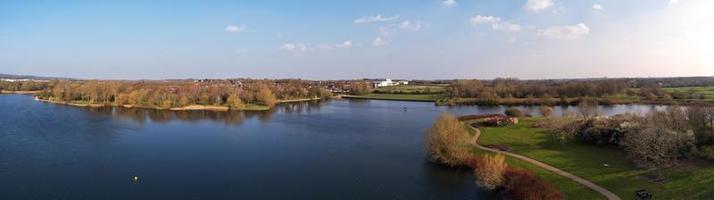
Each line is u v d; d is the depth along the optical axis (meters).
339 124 135.88
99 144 97.88
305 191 64.00
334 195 62.22
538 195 53.75
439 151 75.81
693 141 71.19
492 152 82.88
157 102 192.88
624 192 56.00
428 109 194.75
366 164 79.06
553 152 81.25
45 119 141.38
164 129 123.69
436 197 60.78
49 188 64.69
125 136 109.81
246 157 85.38
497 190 61.19
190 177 71.00
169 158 84.25
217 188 65.44
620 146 80.25
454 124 77.62
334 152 89.69
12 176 70.62
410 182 67.56
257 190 64.50
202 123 138.75
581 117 113.19
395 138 107.12
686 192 53.81
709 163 63.75
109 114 161.38
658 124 78.12
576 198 54.59
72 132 114.31
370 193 62.88
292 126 131.38
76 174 72.25
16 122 132.50
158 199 60.47
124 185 66.56
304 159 83.44
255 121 145.12
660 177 59.91
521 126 115.81
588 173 65.44
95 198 60.62
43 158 83.12
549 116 136.62
